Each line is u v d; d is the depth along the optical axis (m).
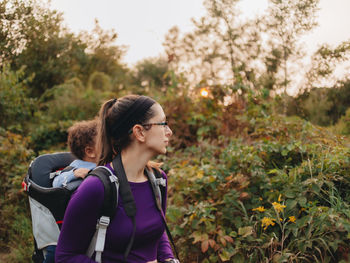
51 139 7.00
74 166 2.22
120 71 15.23
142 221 1.42
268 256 2.47
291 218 2.29
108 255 1.36
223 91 4.92
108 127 1.52
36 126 7.02
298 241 2.25
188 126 5.05
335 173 2.57
